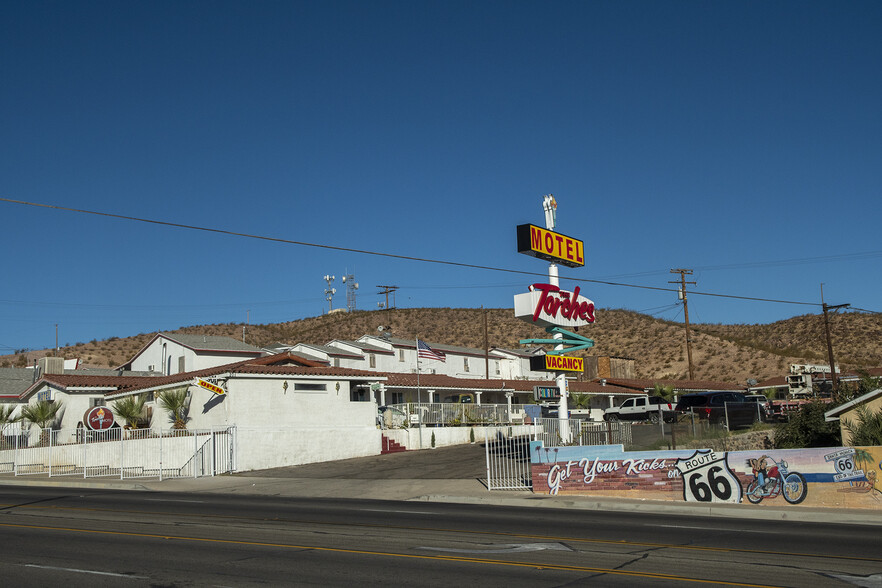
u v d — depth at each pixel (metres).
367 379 37.56
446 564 11.05
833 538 13.73
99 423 37.22
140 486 27.28
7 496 23.09
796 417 28.55
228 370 32.97
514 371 71.06
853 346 79.88
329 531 14.61
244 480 28.78
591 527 15.30
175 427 34.16
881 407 22.31
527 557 11.62
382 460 33.81
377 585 9.64
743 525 15.77
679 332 95.88
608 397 61.59
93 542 13.20
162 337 59.81
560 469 22.09
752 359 81.00
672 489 20.36
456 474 27.28
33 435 44.53
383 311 120.75
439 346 68.12
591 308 33.81
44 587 9.59
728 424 33.00
